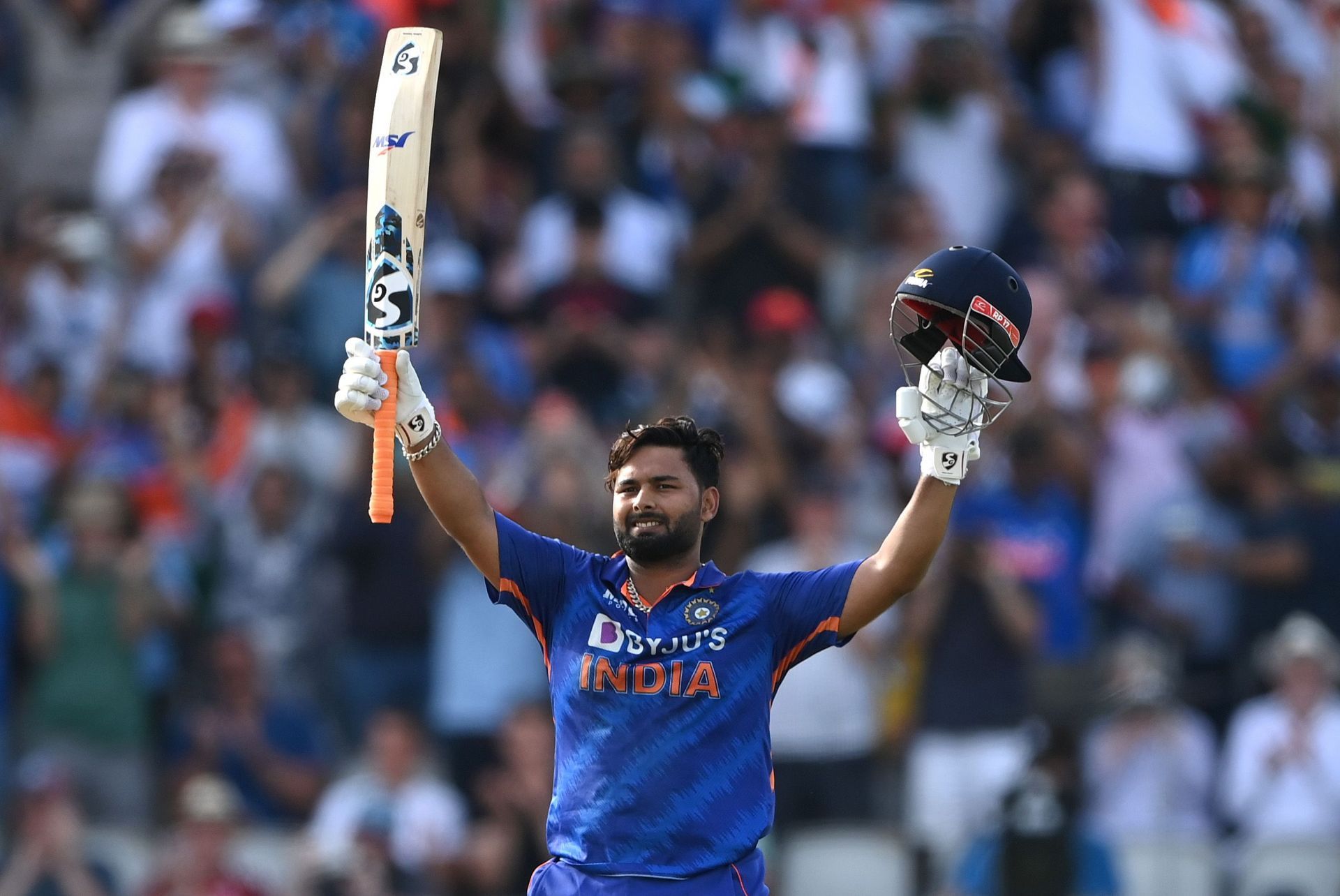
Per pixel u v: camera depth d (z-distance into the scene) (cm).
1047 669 4456
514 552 2198
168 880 4181
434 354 4834
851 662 4338
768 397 4838
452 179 5469
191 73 5628
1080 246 5566
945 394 2156
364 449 4566
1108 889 4122
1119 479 4806
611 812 2103
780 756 4303
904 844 4184
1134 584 4725
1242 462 4797
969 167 5691
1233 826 4403
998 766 4278
